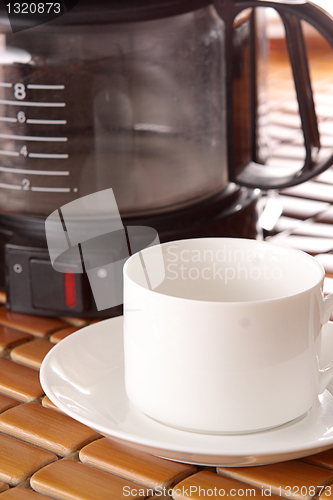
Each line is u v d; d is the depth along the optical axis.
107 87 0.70
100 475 0.60
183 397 0.60
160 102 0.71
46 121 0.70
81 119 0.70
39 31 0.68
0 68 0.70
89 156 0.70
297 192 0.90
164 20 0.69
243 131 0.77
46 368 0.63
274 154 1.00
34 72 0.69
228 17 0.72
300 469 0.60
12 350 0.69
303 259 0.63
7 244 0.72
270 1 0.72
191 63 0.72
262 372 0.59
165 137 0.72
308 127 0.74
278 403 0.60
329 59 1.53
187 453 0.57
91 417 0.60
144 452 0.61
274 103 1.31
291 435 0.60
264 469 0.60
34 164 0.70
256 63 0.79
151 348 0.60
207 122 0.74
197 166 0.73
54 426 0.63
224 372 0.59
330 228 0.83
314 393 0.61
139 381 0.61
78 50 0.69
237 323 0.59
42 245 0.71
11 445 0.62
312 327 0.60
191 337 0.59
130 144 0.71
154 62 0.71
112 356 0.65
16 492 0.59
